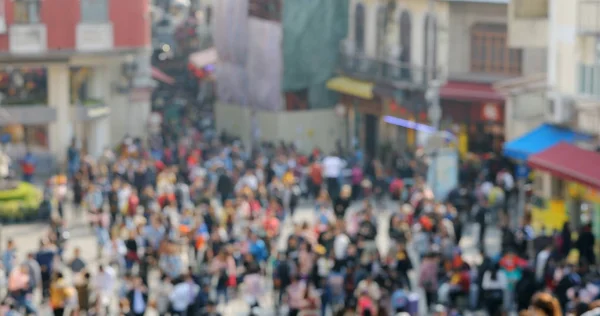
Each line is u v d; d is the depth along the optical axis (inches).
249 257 2017.7
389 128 3745.1
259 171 3110.2
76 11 3695.9
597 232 2484.0
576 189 2581.2
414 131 3607.3
